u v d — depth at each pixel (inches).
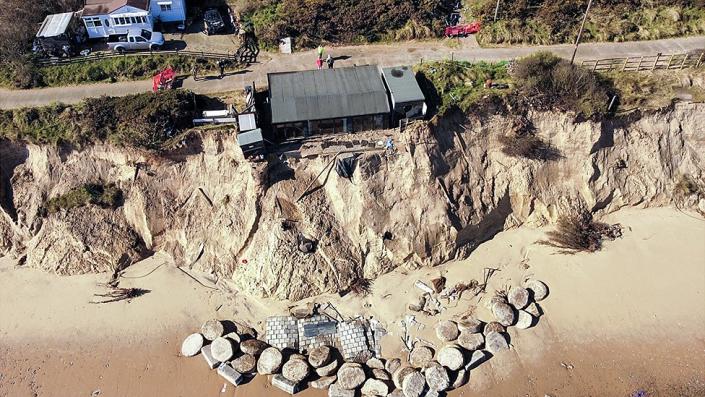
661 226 1393.9
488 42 1627.7
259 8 1691.7
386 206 1315.2
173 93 1368.1
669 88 1455.5
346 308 1245.1
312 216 1296.8
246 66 1556.3
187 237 1336.1
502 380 1122.0
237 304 1261.1
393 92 1320.1
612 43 1632.6
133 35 1558.8
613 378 1120.2
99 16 1550.2
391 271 1314.0
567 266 1316.4
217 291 1284.4
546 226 1401.3
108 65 1525.6
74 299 1270.9
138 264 1337.4
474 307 1242.6
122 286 1290.6
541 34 1633.9
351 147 1321.4
